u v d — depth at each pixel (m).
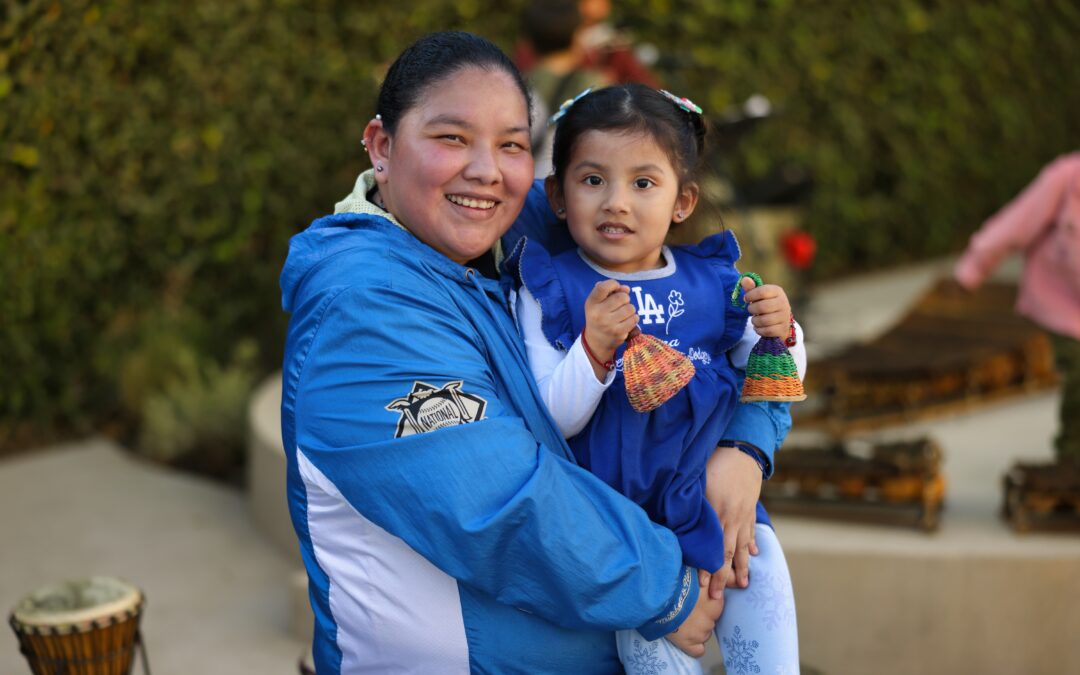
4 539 4.51
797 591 3.51
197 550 4.48
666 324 2.05
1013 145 8.84
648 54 5.27
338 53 6.04
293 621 3.87
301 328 1.87
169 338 5.68
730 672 2.07
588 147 2.05
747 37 7.18
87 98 5.18
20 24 4.79
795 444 4.50
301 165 6.07
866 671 3.53
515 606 1.82
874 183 8.21
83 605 2.63
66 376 5.50
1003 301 5.76
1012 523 3.68
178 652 3.76
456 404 1.78
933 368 4.70
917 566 3.46
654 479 1.96
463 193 1.88
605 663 2.00
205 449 5.37
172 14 5.41
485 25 6.41
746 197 6.14
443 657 1.89
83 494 4.95
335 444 1.81
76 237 5.33
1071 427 3.97
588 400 1.91
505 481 1.75
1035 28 8.74
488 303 1.95
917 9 7.89
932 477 3.63
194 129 5.65
